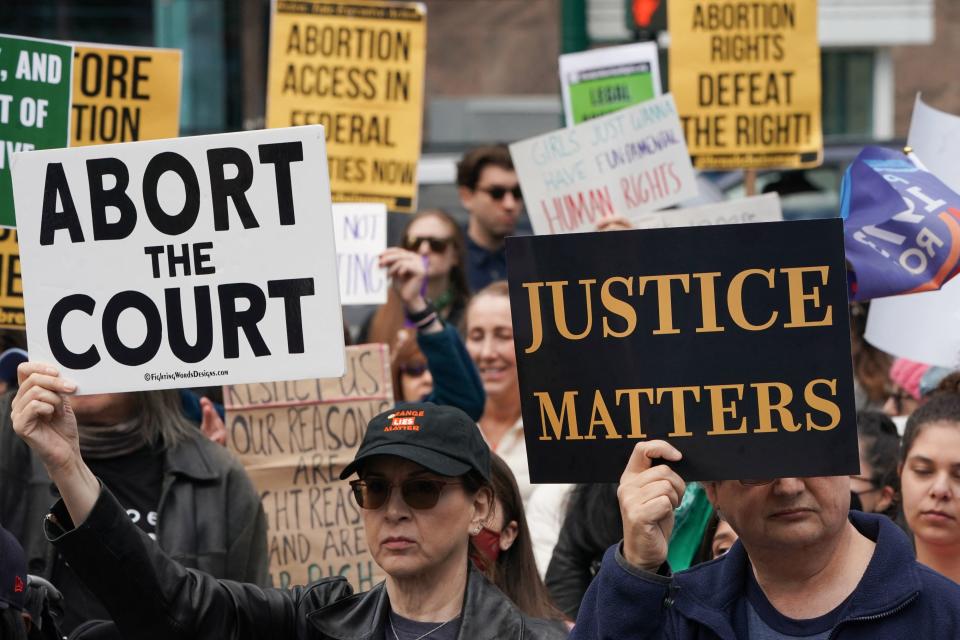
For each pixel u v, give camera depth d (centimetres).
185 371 424
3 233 628
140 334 425
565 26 1080
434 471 419
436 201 1278
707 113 869
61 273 428
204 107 1781
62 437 411
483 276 930
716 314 375
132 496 549
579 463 382
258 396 646
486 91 2181
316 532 640
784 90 862
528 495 668
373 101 841
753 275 374
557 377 383
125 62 662
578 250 381
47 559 541
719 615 361
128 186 427
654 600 355
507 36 2181
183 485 552
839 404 368
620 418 379
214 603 424
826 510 358
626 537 363
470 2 2175
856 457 365
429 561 423
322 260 421
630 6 1037
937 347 607
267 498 642
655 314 378
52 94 619
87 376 425
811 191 1266
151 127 663
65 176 429
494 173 919
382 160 841
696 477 372
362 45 841
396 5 840
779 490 358
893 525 358
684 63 870
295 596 444
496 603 427
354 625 430
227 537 553
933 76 1964
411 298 661
